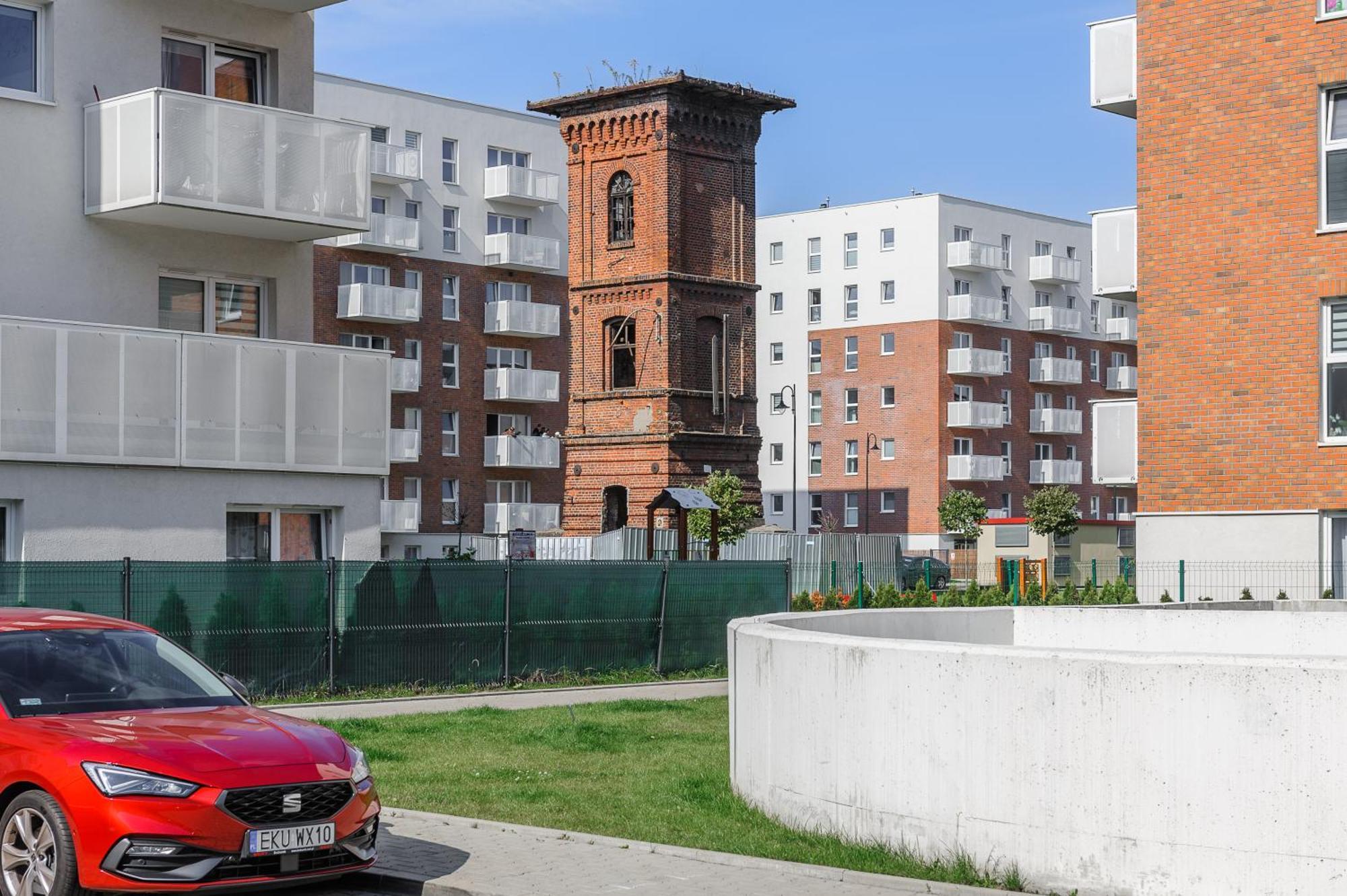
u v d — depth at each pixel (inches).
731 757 476.4
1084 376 3636.8
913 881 346.3
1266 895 318.3
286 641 819.4
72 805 330.0
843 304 3432.6
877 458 3358.8
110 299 890.7
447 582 896.3
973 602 1300.4
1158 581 951.0
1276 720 318.3
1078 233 3668.8
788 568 1091.3
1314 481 900.0
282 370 905.5
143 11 903.7
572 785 517.3
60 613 406.0
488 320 2608.3
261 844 337.1
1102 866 338.0
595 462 2182.6
